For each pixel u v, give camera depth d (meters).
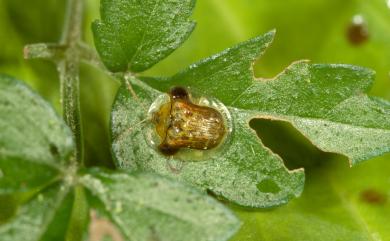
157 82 0.07
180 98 0.06
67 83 0.07
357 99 0.06
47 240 0.06
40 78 0.08
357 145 0.06
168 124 0.06
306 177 0.07
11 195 0.07
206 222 0.06
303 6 0.08
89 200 0.06
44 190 0.06
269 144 0.08
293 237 0.07
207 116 0.06
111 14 0.06
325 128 0.06
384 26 0.08
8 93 0.06
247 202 0.06
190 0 0.06
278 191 0.06
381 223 0.07
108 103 0.08
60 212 0.06
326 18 0.08
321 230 0.07
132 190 0.06
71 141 0.06
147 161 0.06
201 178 0.06
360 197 0.07
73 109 0.07
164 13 0.06
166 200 0.06
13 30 0.08
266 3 0.08
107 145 0.08
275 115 0.06
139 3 0.06
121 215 0.06
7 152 0.06
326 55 0.08
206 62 0.06
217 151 0.06
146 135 0.06
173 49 0.06
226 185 0.06
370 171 0.07
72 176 0.06
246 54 0.06
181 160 0.06
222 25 0.08
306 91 0.06
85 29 0.08
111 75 0.07
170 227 0.06
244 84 0.06
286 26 0.08
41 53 0.07
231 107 0.06
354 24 0.08
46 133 0.06
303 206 0.07
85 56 0.07
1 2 0.08
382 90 0.08
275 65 0.08
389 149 0.06
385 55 0.08
